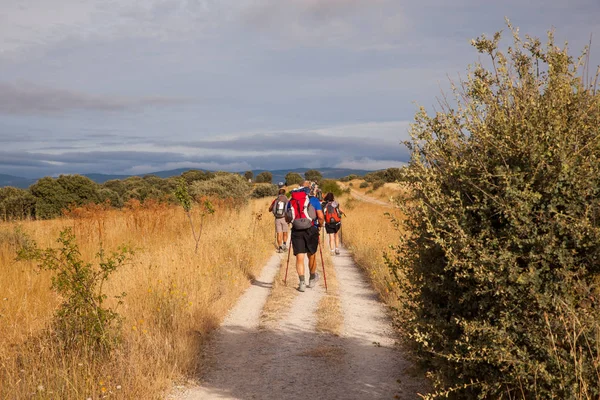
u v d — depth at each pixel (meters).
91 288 5.91
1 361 5.04
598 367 2.80
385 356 5.89
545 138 3.17
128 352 5.52
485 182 3.27
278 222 15.23
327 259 13.77
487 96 3.59
